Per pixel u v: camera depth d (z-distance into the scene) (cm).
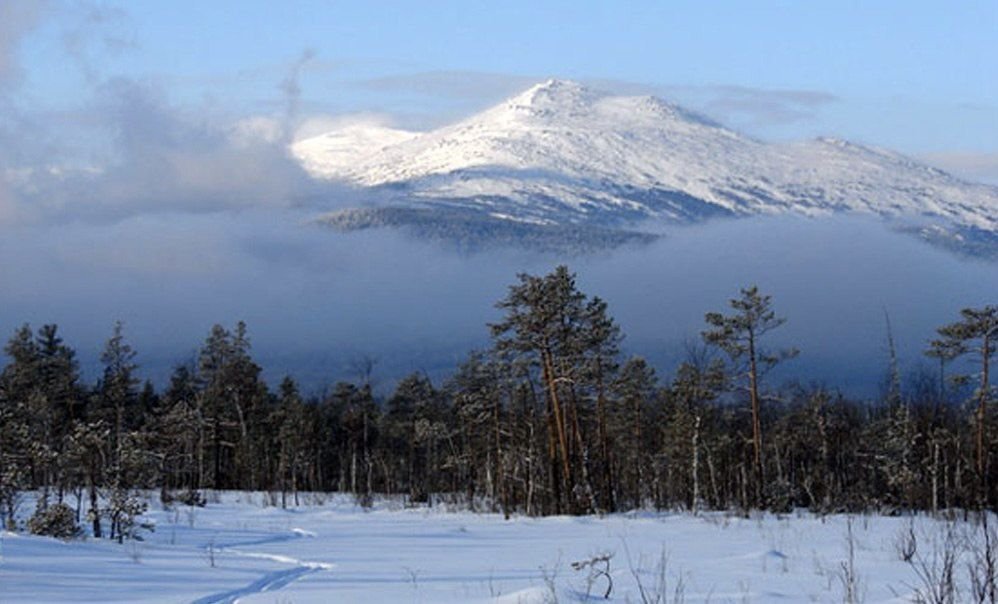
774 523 3691
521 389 5641
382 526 3916
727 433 6312
